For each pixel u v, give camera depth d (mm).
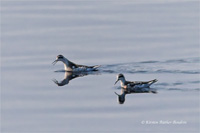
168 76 36594
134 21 50500
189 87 33938
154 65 39219
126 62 39969
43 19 51625
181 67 38625
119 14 53250
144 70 38312
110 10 54969
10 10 55625
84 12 54312
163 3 58094
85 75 37875
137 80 36000
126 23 49906
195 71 37562
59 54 41688
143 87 34312
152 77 36594
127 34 46500
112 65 39594
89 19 51406
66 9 55875
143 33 46719
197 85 34312
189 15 52219
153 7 56156
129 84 34406
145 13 53469
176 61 39812
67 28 48438
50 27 48875
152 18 51531
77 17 52219
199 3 57438
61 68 39562
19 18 52094
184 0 59500
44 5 58219
